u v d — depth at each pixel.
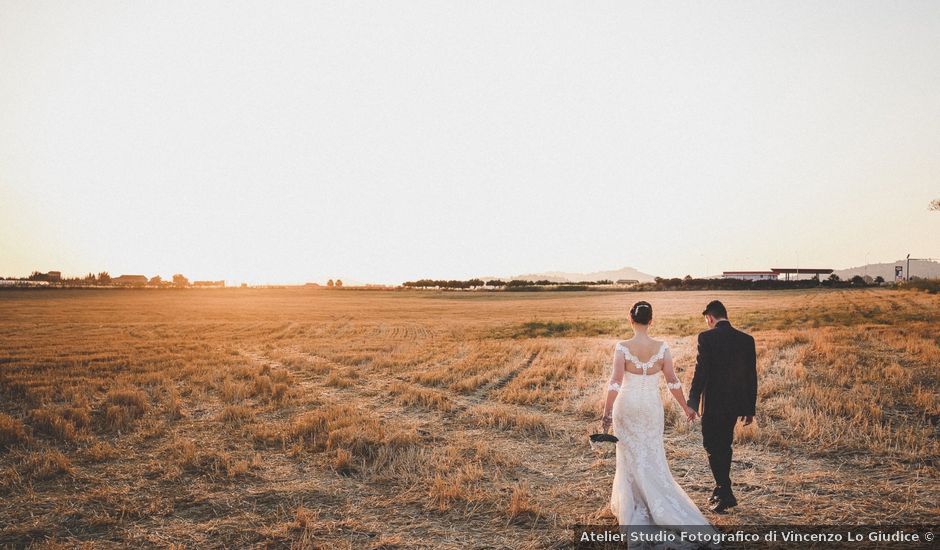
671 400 9.75
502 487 6.17
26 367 16.27
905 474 5.91
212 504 5.94
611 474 6.56
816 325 26.92
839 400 8.82
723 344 5.14
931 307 34.34
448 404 10.47
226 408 10.22
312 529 5.21
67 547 4.96
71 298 75.44
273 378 14.24
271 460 7.49
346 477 6.74
